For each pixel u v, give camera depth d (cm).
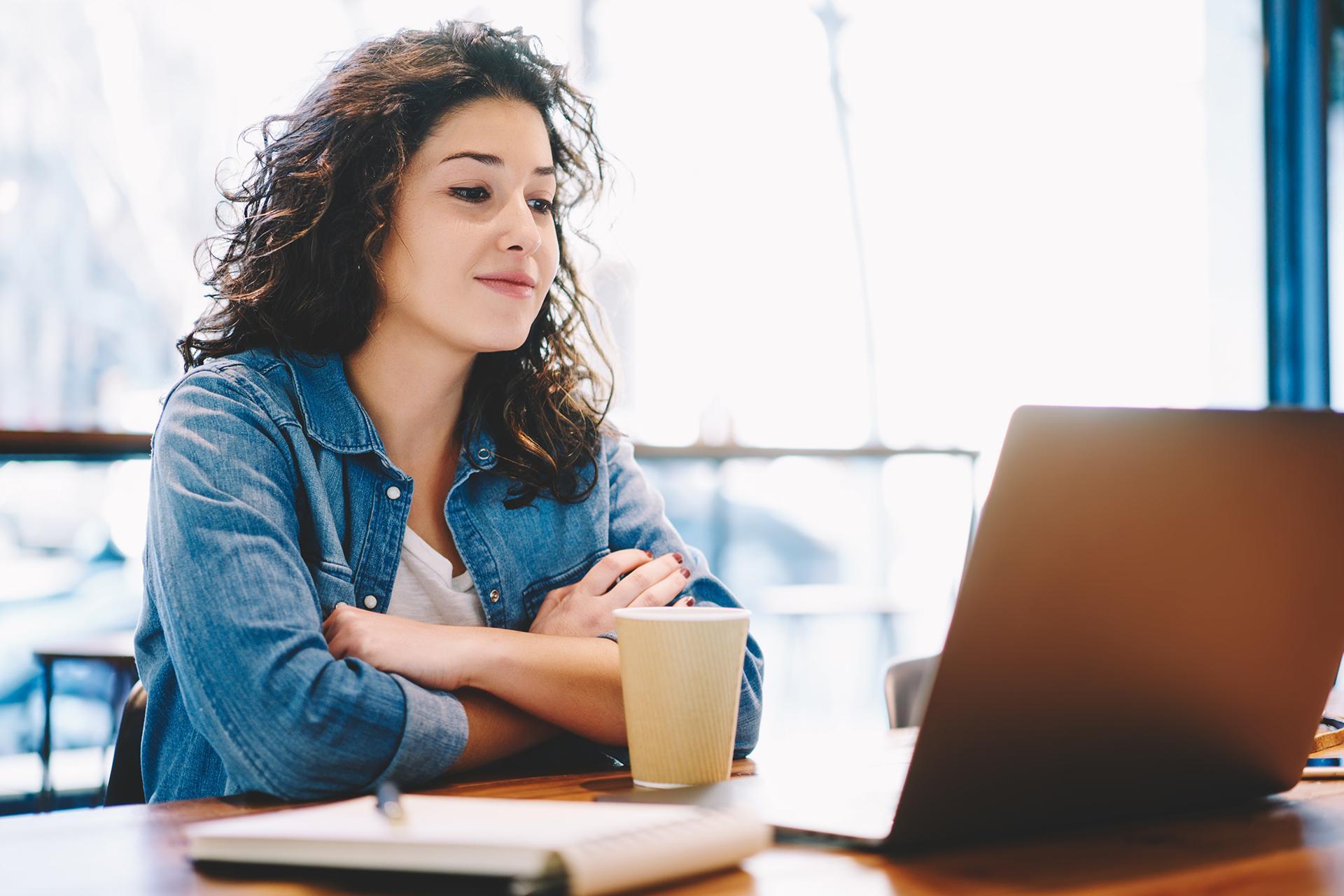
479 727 95
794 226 542
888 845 68
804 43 541
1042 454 64
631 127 507
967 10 534
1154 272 487
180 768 111
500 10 468
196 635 95
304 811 70
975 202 538
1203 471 72
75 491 367
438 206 121
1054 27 513
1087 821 77
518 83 127
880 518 536
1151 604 72
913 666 150
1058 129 515
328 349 126
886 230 551
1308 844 74
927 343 548
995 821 71
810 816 74
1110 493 68
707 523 510
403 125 121
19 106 432
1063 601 68
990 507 64
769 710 531
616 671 101
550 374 135
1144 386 491
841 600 507
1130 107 494
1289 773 86
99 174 443
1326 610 81
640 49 508
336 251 123
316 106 126
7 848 70
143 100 445
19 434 213
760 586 522
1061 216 515
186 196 452
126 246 448
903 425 547
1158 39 484
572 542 132
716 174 527
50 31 434
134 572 385
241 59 450
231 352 128
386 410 127
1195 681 76
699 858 62
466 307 120
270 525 103
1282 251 453
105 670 323
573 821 64
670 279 517
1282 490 76
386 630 99
